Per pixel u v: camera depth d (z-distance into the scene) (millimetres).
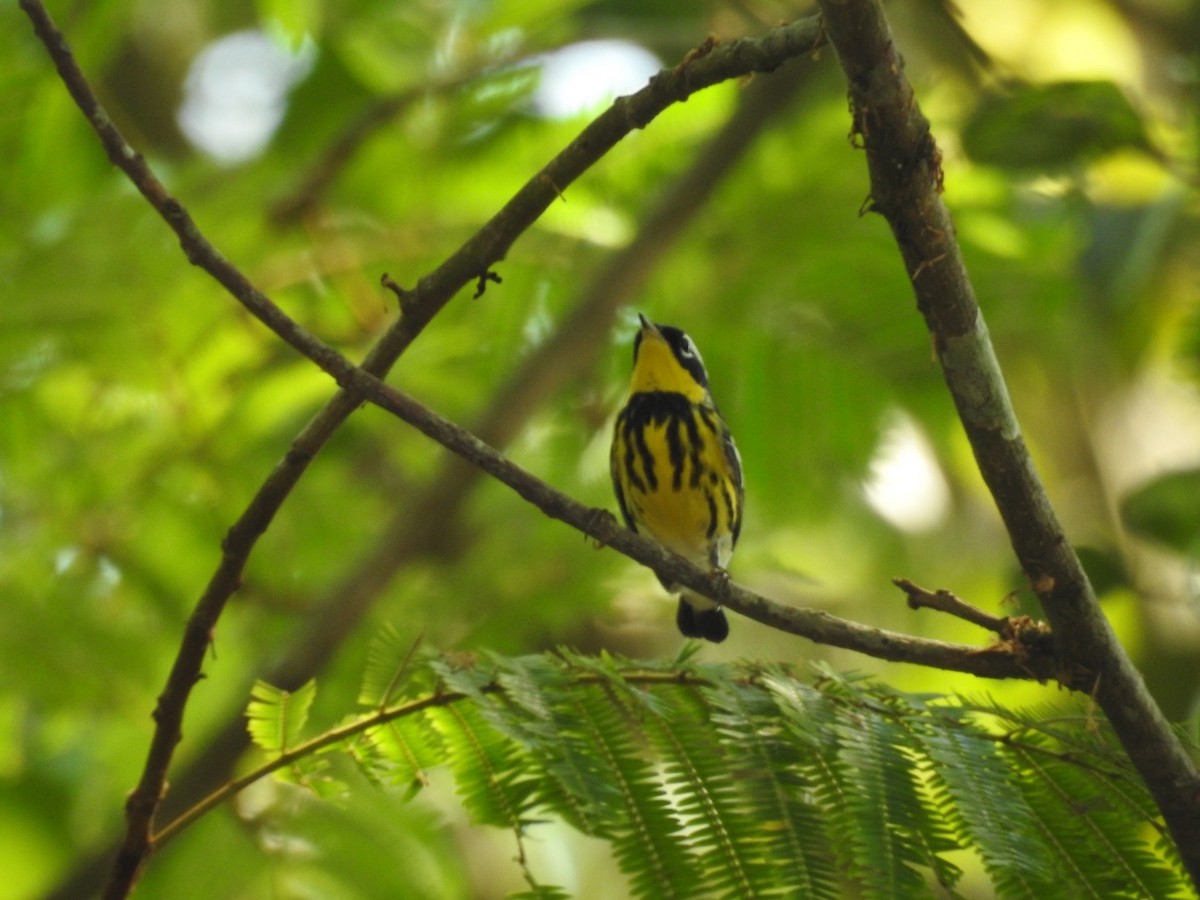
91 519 12195
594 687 6094
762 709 5992
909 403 13766
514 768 5957
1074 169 11906
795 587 16031
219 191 13125
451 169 14805
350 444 14391
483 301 14242
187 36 17984
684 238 14148
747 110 13383
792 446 13766
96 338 11805
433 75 14930
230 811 9438
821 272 13461
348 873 9180
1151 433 17688
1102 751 6148
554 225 14242
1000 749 6172
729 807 5734
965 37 13664
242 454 12641
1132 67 17438
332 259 13461
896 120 5250
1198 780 5980
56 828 11953
